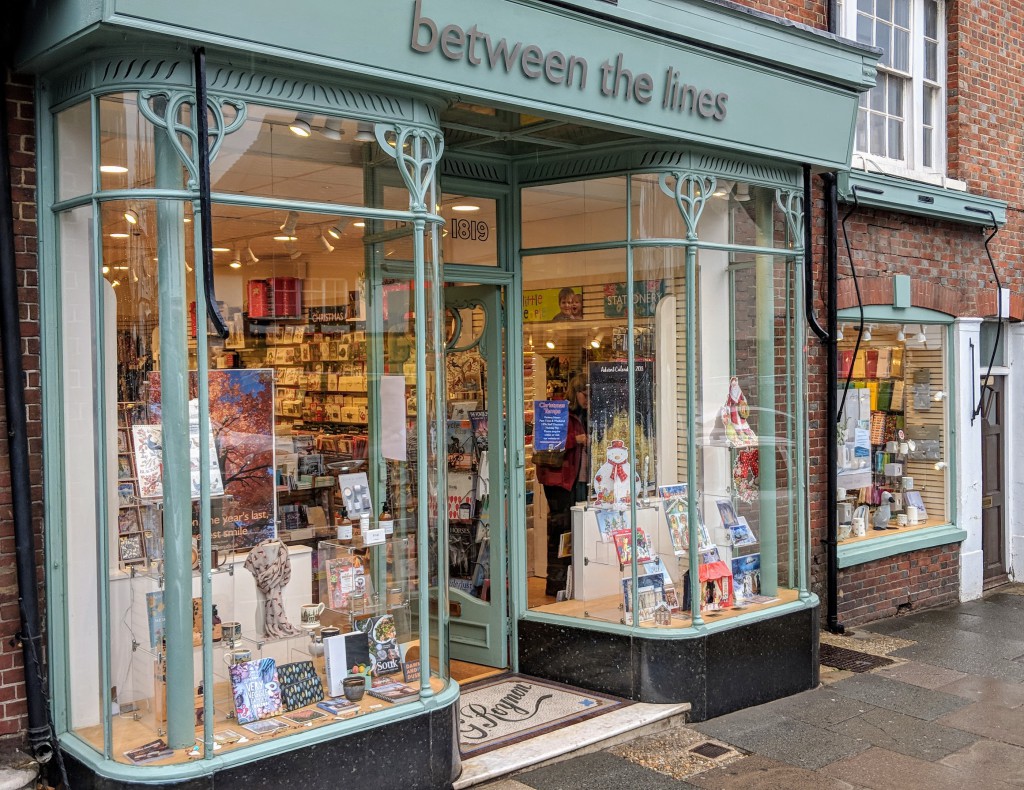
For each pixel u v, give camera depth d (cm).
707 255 638
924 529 916
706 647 609
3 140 426
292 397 477
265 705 458
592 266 639
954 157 931
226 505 455
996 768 541
